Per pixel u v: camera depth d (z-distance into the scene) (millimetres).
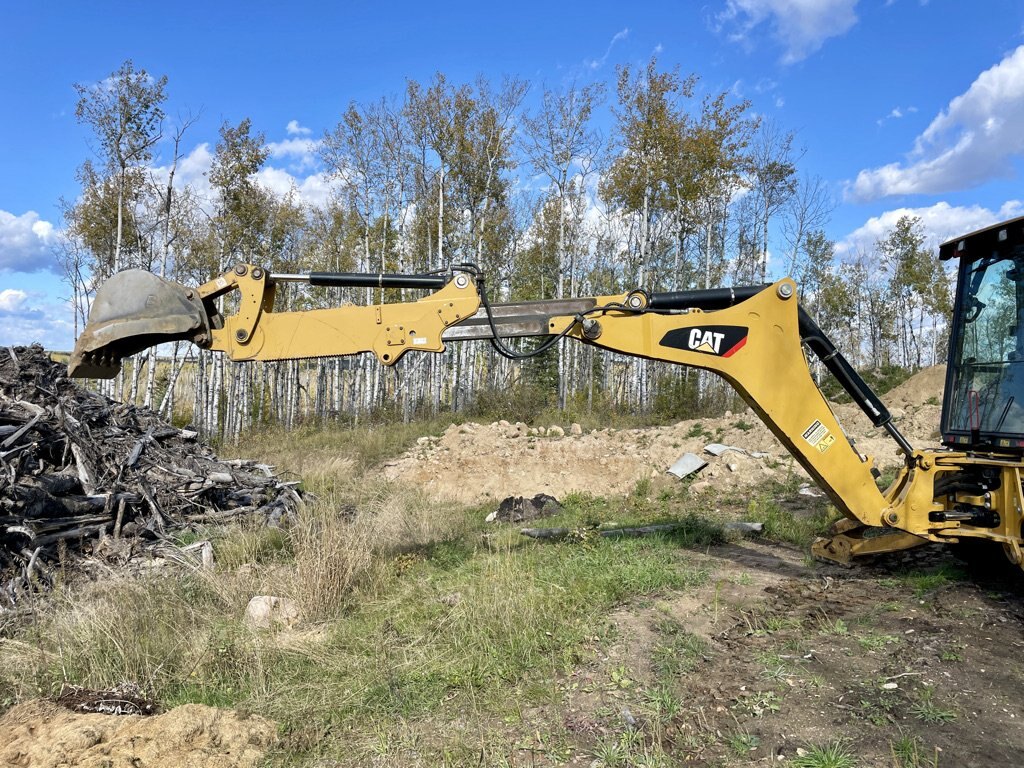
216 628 4996
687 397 22859
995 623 4672
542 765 3271
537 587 5559
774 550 7207
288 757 3432
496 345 4918
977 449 5582
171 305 4133
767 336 5191
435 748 3449
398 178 27266
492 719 3729
